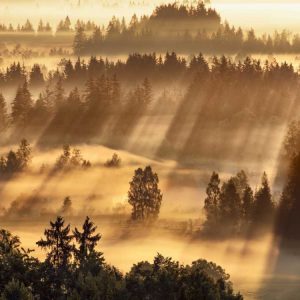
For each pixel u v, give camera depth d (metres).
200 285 170.62
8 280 172.88
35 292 172.38
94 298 166.00
